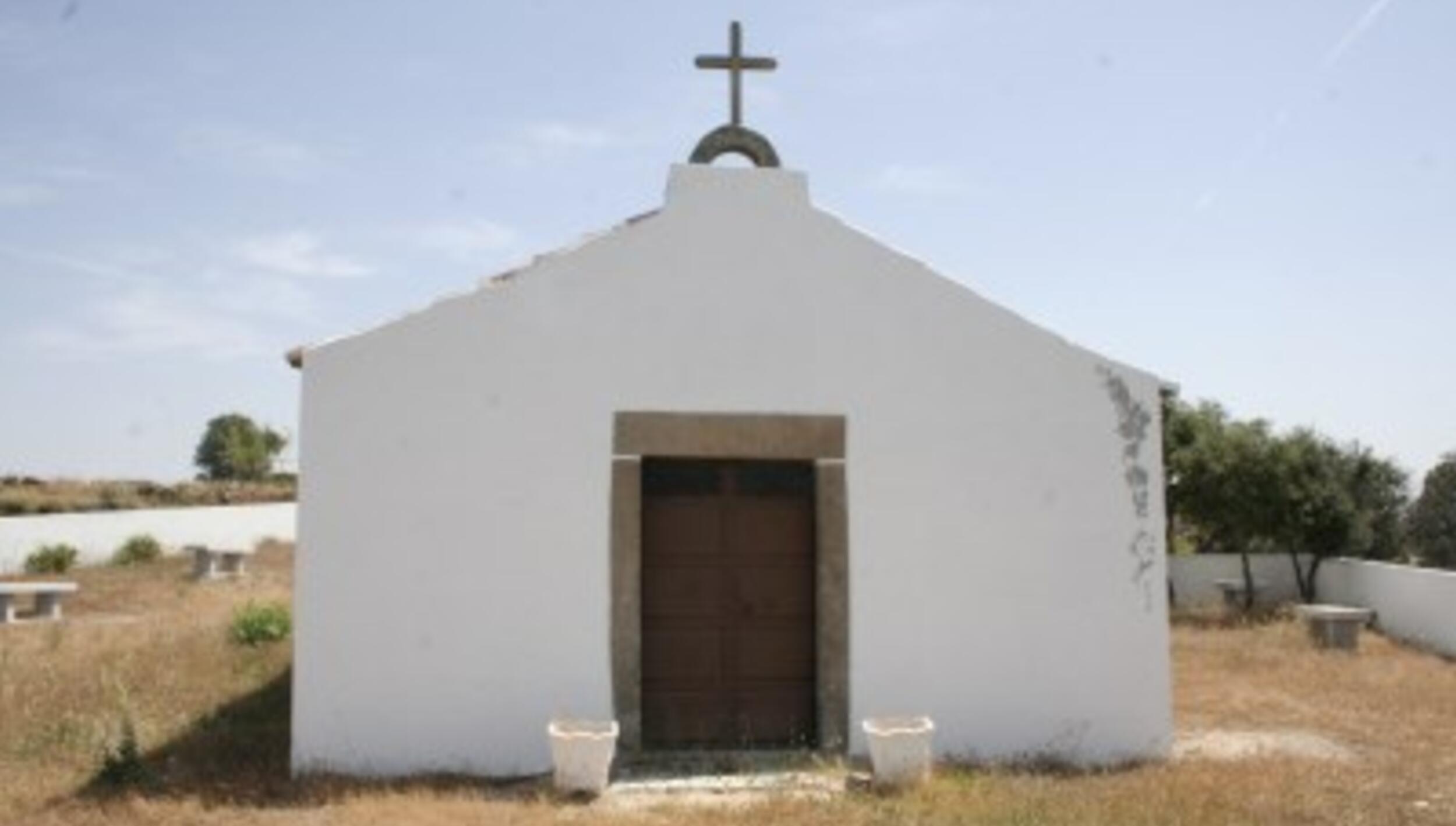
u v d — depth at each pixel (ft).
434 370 31.99
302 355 31.73
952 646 33.12
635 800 28.27
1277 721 39.06
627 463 32.42
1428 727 38.04
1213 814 26.66
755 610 33.63
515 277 32.50
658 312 32.91
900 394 33.55
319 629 31.01
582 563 32.07
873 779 29.22
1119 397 34.32
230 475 181.06
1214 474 74.79
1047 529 33.71
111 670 43.70
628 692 31.86
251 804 27.89
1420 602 61.11
